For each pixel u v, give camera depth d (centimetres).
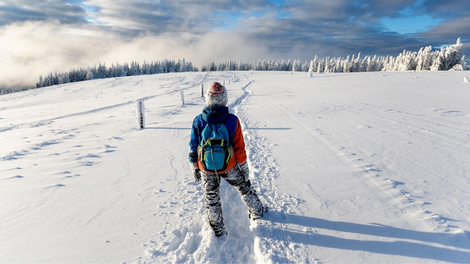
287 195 325
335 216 272
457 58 5619
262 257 215
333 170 399
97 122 952
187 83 4028
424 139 536
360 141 550
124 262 211
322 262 206
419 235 232
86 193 342
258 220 271
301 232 247
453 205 280
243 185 260
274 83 3131
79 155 519
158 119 960
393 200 299
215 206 246
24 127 955
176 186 364
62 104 2264
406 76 2988
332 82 2705
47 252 222
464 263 195
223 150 228
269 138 618
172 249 239
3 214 287
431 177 356
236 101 1452
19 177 399
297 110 1013
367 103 1094
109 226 263
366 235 238
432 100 1089
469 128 608
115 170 430
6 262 209
